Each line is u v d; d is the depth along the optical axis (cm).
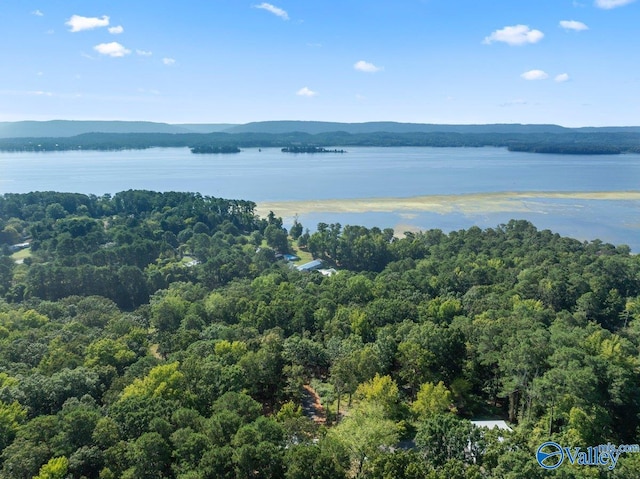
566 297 12256
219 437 5281
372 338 9062
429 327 8088
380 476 4672
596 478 4594
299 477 4588
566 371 6141
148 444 4975
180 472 4838
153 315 11050
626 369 6738
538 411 6469
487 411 7406
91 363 7712
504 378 7156
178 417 5606
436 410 6450
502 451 4847
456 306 10494
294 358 7900
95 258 16425
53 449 5162
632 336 9825
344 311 9931
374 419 5634
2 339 8919
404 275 14100
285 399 7469
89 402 6512
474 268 14400
